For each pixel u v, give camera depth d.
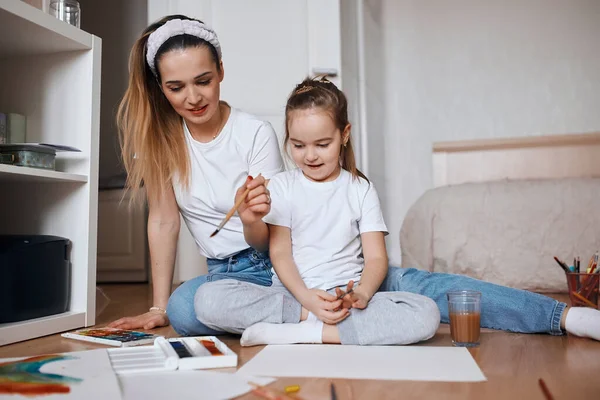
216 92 1.56
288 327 1.30
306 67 3.01
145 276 3.43
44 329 1.52
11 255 1.47
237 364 1.13
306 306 1.33
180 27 1.50
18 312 1.49
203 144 1.64
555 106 3.66
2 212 1.78
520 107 3.71
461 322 1.29
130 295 2.67
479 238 2.59
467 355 1.18
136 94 1.65
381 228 1.45
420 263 2.73
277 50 3.02
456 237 2.62
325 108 1.39
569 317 1.38
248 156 1.65
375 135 3.64
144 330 1.60
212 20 3.04
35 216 1.75
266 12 3.03
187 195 1.65
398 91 3.86
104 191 3.47
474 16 3.77
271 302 1.36
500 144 3.67
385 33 3.87
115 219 3.45
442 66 3.81
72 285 1.70
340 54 2.99
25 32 1.55
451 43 3.80
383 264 1.41
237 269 1.61
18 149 1.55
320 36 3.00
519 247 2.54
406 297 1.32
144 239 3.43
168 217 1.72
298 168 1.53
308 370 1.07
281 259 1.41
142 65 1.62
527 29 3.70
